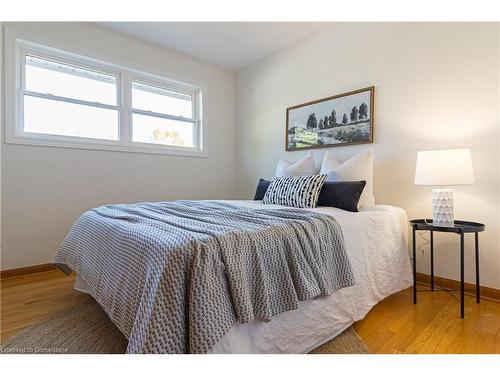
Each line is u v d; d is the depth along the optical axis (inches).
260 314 40.6
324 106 112.3
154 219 56.2
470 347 51.3
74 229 71.9
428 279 85.5
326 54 112.2
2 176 91.1
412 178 88.5
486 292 74.5
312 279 48.4
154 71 126.0
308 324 48.5
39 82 101.2
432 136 84.0
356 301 60.2
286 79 129.0
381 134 95.7
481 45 74.9
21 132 96.0
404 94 90.0
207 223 51.3
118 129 118.8
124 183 118.2
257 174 145.3
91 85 112.7
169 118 135.3
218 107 150.9
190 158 140.0
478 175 75.7
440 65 82.2
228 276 38.4
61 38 102.2
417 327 58.8
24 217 95.3
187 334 35.0
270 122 137.3
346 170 88.5
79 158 106.5
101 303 49.8
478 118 75.5
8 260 92.2
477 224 71.4
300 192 84.1
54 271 98.3
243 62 145.0
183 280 35.7
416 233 88.1
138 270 40.9
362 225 67.1
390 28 93.3
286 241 47.9
